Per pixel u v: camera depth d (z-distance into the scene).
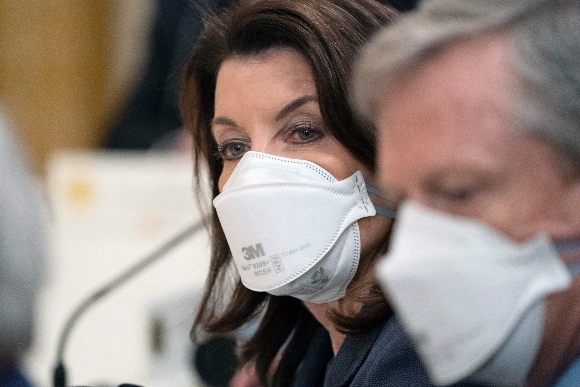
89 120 13.77
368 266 3.98
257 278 3.91
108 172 8.77
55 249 8.52
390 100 2.47
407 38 2.40
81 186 8.76
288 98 3.92
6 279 6.06
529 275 2.45
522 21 2.30
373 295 3.93
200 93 4.59
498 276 2.44
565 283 2.43
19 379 6.32
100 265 8.44
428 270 2.48
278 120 3.96
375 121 2.61
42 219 6.52
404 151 2.46
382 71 2.45
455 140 2.35
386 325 3.89
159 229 8.66
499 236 2.43
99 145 12.89
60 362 5.00
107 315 8.10
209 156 4.68
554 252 2.43
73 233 8.66
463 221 2.47
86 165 8.84
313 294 4.02
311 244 3.82
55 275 8.35
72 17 13.46
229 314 4.75
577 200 2.36
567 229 2.41
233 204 3.87
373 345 3.94
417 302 2.55
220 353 6.03
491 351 2.52
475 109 2.32
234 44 4.05
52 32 13.47
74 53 13.57
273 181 3.81
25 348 6.29
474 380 2.83
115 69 13.66
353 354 4.01
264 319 4.80
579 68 2.22
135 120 11.82
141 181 8.72
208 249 5.32
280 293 3.97
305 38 3.85
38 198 6.55
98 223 8.70
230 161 4.30
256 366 4.90
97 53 13.66
